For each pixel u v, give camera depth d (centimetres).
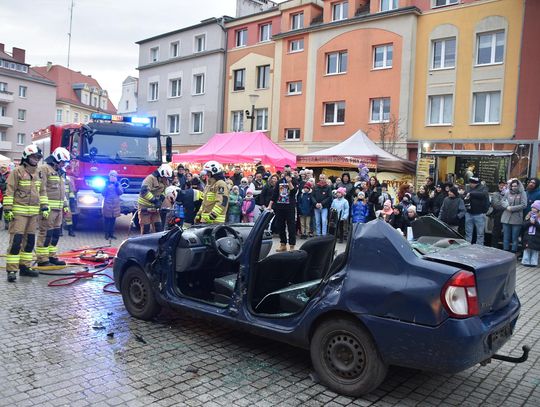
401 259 353
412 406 367
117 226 1488
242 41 3388
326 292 384
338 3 2773
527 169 1277
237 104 3347
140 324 537
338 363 380
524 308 672
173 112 3775
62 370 407
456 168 1398
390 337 347
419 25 2422
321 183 1298
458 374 432
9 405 344
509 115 2142
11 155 5588
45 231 804
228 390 382
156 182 1073
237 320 439
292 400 368
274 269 460
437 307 331
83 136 1235
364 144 1828
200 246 521
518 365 457
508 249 1099
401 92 2438
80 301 621
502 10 2156
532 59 2075
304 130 2881
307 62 2869
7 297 627
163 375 405
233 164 1898
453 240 441
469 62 2258
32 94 5794
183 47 3712
